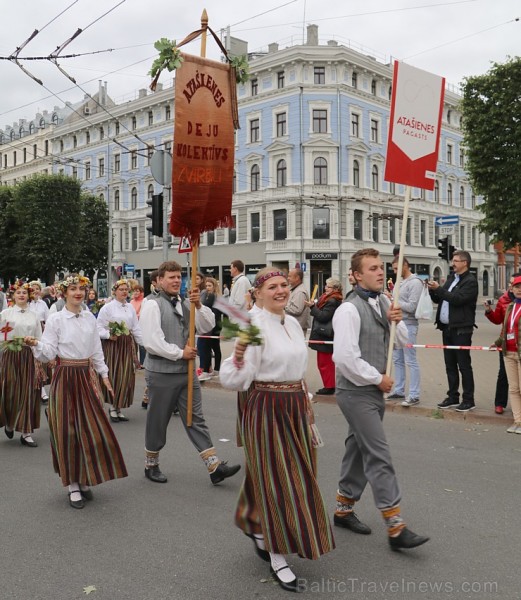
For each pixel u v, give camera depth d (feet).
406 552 12.42
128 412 28.40
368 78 130.11
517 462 18.84
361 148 126.72
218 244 138.51
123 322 25.52
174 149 16.17
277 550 10.92
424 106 14.94
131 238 160.56
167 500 15.90
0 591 10.98
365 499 15.72
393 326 12.87
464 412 24.89
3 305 42.57
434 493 15.96
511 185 62.18
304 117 122.93
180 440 22.25
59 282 16.49
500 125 62.13
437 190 151.43
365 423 12.55
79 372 16.12
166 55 15.87
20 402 22.21
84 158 172.35
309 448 11.53
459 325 25.18
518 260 182.60
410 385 26.89
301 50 121.19
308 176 123.24
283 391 11.45
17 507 15.52
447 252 55.36
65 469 15.42
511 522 13.96
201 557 12.34
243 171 133.28
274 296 11.64
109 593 10.85
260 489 11.18
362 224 128.36
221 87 16.81
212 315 18.26
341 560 12.10
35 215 117.70
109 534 13.64
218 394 32.24
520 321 22.31
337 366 12.65
